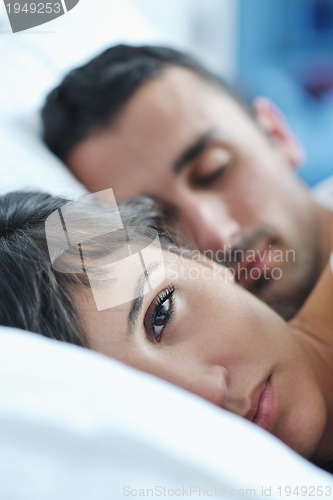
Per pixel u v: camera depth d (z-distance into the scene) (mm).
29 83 1008
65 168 927
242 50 1613
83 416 332
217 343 517
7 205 568
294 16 1583
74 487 308
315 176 1329
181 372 489
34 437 322
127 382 371
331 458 603
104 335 479
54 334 472
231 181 912
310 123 1434
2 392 342
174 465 326
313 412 529
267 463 353
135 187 900
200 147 902
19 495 303
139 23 1204
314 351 621
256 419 508
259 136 990
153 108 912
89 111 926
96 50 1088
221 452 343
